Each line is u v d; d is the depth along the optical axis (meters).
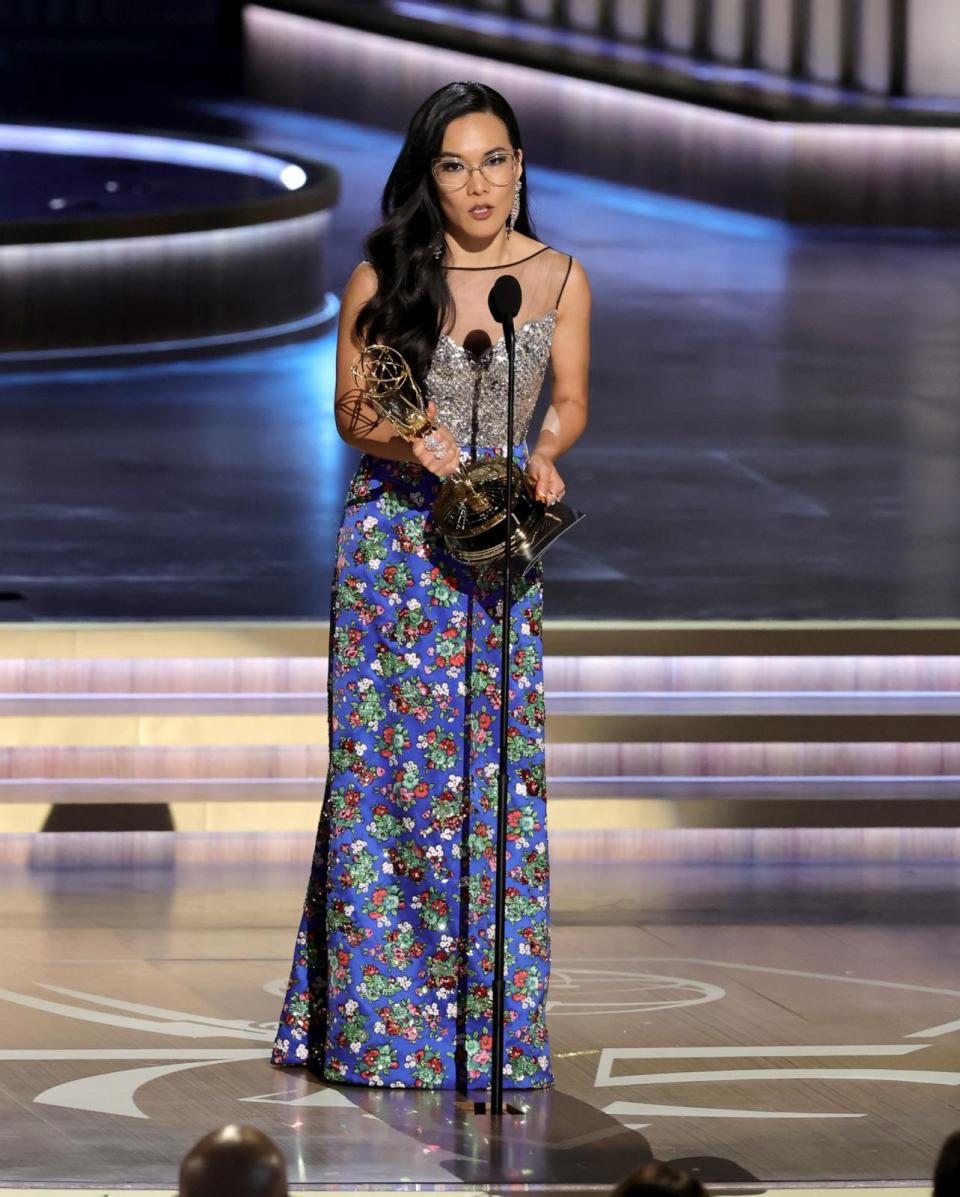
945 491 32.78
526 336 15.16
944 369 42.12
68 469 33.16
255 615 25.08
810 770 23.58
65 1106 14.92
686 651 24.09
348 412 15.17
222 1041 16.47
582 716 23.03
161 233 42.56
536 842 15.53
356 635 15.46
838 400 39.22
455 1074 15.52
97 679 23.66
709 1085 15.64
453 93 14.80
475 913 15.45
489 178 14.77
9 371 40.94
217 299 43.66
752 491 32.53
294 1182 13.60
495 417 15.27
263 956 18.75
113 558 27.80
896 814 22.67
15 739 22.48
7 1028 16.62
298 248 45.53
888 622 24.72
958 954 19.27
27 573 26.84
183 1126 14.59
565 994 17.86
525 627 15.44
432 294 14.91
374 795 15.49
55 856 21.75
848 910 20.70
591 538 29.47
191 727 22.72
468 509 14.62
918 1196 13.45
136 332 42.59
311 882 15.99
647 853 22.48
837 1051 16.44
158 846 21.86
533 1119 14.88
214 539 29.03
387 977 15.49
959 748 23.70
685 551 28.83
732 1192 13.50
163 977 18.06
